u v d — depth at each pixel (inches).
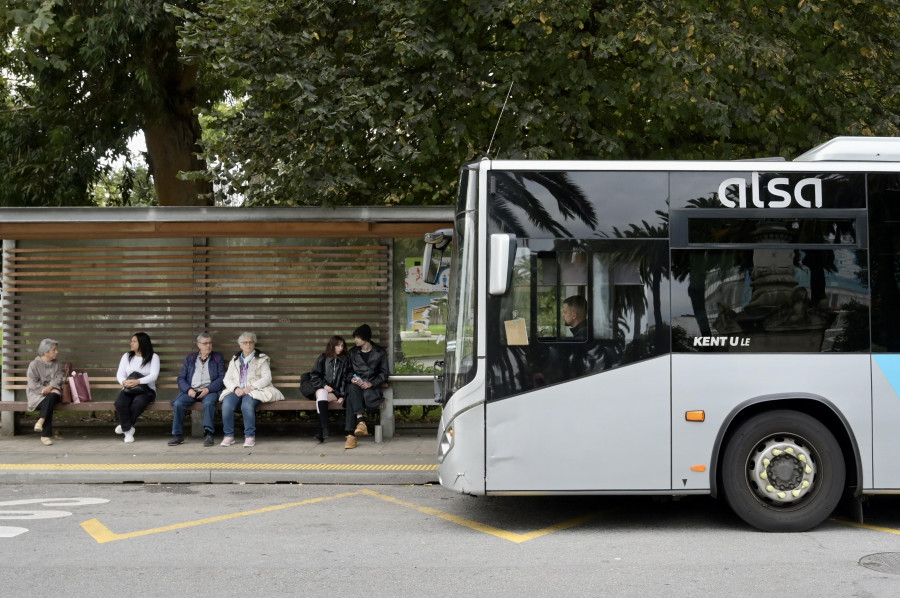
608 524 289.1
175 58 563.5
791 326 276.8
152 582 219.0
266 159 458.6
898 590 209.9
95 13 511.5
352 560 241.3
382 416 463.2
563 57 474.9
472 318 277.4
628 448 273.4
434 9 476.7
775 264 278.8
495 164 281.0
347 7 482.0
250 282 478.6
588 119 483.2
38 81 551.5
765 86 489.4
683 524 288.7
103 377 478.9
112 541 264.7
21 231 453.1
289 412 530.9
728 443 276.1
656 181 281.3
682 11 460.4
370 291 474.9
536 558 243.0
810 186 282.0
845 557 242.7
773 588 211.8
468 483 274.1
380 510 313.0
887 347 277.1
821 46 507.5
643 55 480.7
